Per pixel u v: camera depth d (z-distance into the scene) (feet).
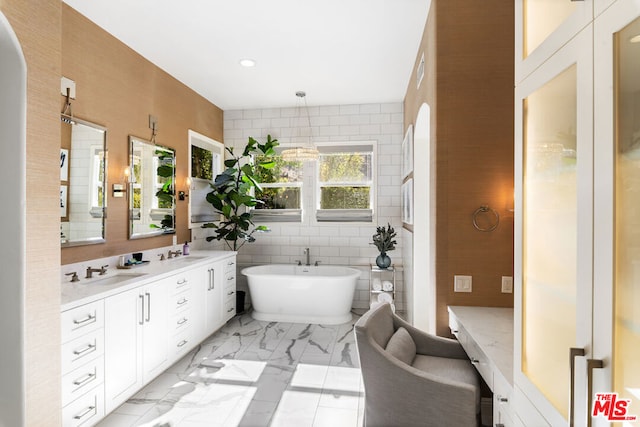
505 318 7.02
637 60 2.18
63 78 8.52
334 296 14.40
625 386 2.30
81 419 6.88
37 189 5.46
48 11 5.65
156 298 9.36
